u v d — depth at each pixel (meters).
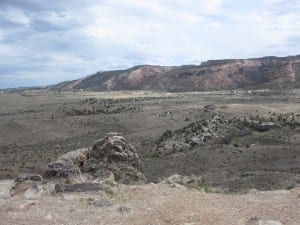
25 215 13.60
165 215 13.20
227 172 49.19
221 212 13.23
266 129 84.25
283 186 31.36
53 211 13.99
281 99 184.62
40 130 112.38
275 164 52.94
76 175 18.59
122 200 15.20
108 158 22.36
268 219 12.06
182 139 77.12
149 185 18.11
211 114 118.19
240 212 13.09
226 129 82.19
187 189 17.17
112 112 146.00
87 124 120.88
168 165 57.84
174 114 127.06
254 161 55.81
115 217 13.20
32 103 188.75
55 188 16.62
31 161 63.00
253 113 115.44
